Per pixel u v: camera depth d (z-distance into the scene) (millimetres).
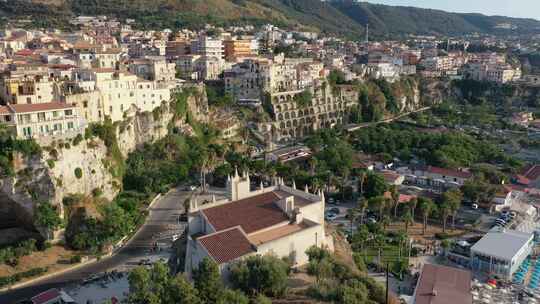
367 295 100750
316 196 129875
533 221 182500
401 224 178875
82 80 199250
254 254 104062
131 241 155625
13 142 149500
